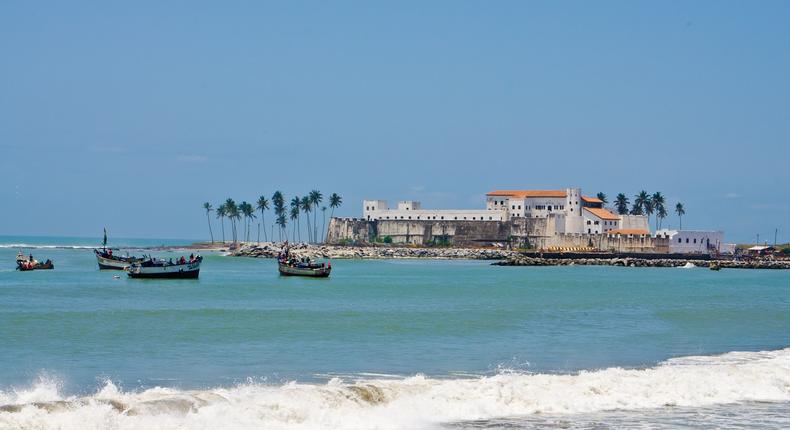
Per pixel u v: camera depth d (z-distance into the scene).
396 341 108.62
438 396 69.88
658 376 79.00
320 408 64.19
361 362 91.00
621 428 63.75
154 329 118.88
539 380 75.81
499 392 71.38
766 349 104.94
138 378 80.19
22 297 175.88
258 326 124.19
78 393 72.75
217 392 67.50
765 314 153.12
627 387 75.31
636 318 142.88
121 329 118.31
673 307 168.12
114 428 56.25
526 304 172.00
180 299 175.00
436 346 104.12
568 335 117.00
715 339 114.69
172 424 57.88
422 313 148.75
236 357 93.69
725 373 81.31
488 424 64.12
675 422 65.88
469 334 117.00
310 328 122.38
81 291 194.75
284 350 99.38
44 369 84.56
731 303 181.25
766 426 65.12
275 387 74.06
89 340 106.38
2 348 98.62
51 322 125.62
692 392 75.06
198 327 122.06
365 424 62.38
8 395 69.25
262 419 61.09
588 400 71.56
